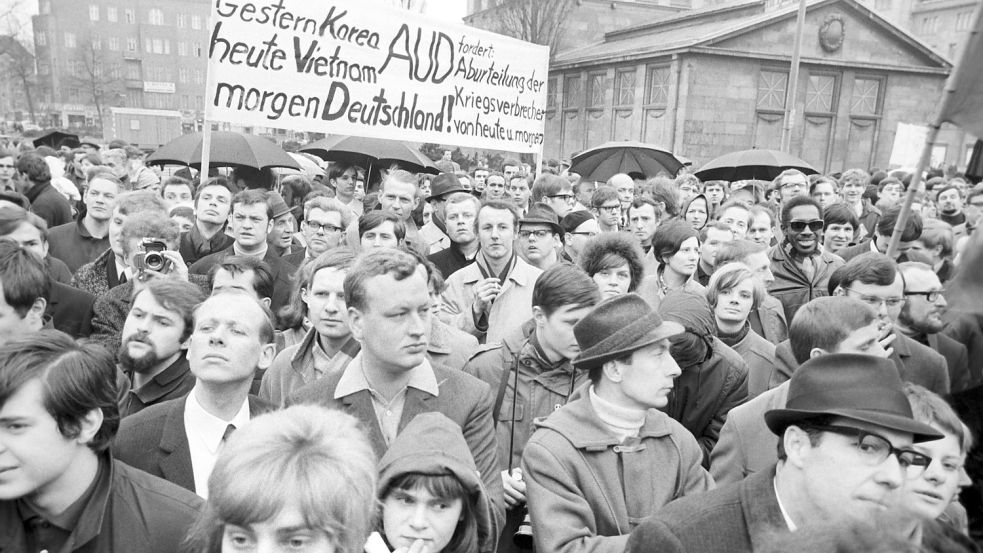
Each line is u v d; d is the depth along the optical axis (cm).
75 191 954
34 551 192
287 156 928
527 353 346
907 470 208
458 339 390
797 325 312
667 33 3045
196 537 176
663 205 840
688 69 2478
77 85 6788
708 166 1123
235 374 257
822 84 2616
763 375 401
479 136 692
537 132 744
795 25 2519
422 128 648
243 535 165
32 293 312
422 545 219
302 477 163
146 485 209
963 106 249
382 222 519
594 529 261
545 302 328
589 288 326
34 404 184
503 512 276
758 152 1108
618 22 3744
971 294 248
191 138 909
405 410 273
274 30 555
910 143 2036
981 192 882
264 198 528
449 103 663
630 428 275
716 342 367
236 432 179
